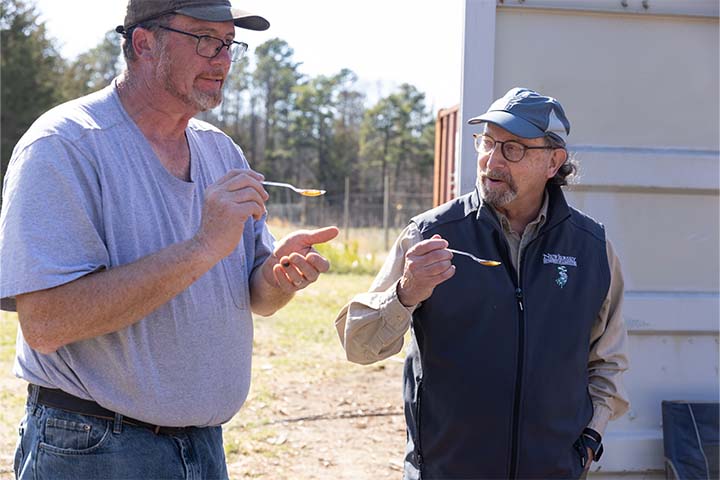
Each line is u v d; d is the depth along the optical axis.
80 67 42.91
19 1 34.94
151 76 2.13
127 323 1.98
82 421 2.07
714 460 3.41
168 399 2.12
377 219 25.66
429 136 43.91
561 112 2.51
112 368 2.06
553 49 3.46
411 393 2.50
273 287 2.42
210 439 2.31
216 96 2.18
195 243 1.99
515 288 2.43
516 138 2.42
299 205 25.80
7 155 32.78
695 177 3.53
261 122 46.78
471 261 2.43
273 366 7.11
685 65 3.54
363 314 2.34
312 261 2.33
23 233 1.91
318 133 46.06
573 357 2.45
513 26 3.44
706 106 3.55
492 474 2.38
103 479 2.08
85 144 2.02
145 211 2.11
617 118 3.51
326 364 7.24
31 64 34.44
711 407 3.46
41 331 1.95
